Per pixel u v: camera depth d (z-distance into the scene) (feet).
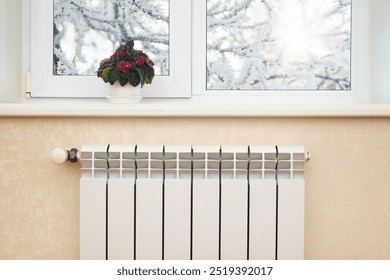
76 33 6.29
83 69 6.29
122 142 5.73
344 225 5.71
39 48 6.25
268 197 5.40
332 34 6.30
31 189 5.76
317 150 5.70
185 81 6.26
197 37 6.30
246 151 5.43
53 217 5.77
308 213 5.71
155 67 6.29
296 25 6.31
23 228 5.77
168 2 6.27
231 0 6.31
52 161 5.37
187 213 5.41
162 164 5.47
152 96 6.25
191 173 5.49
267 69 6.30
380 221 5.69
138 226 5.43
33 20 6.25
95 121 5.74
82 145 5.65
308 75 6.30
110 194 5.42
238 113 5.53
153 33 6.29
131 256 5.45
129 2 6.29
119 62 5.75
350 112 5.54
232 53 6.30
